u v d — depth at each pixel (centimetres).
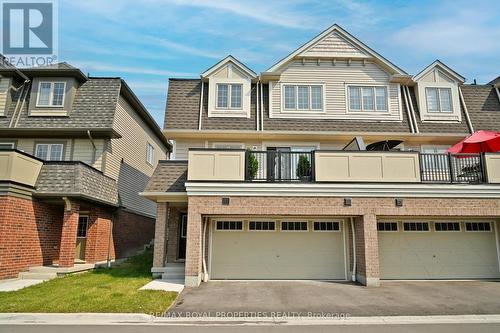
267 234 1220
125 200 1741
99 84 1631
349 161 1128
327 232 1223
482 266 1218
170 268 1186
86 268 1334
